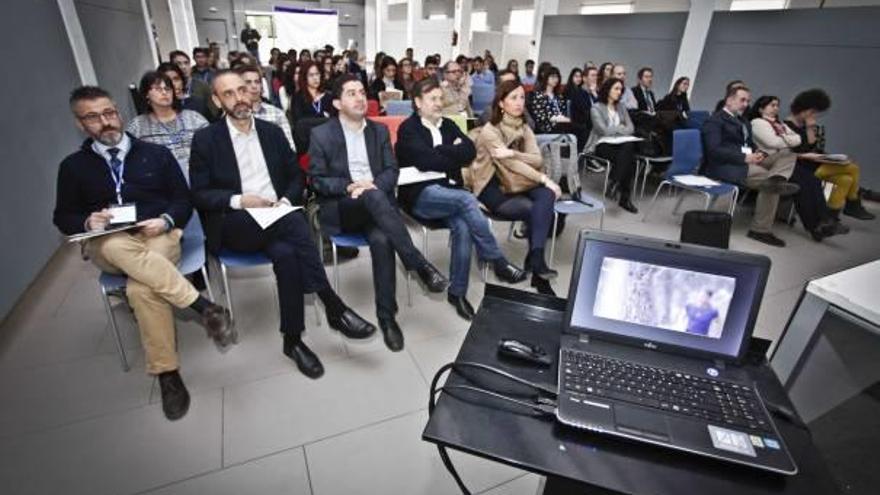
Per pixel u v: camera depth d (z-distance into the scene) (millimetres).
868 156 4195
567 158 2680
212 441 1424
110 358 1783
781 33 4723
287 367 1762
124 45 4543
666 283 820
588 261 848
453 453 1405
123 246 1505
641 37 6344
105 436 1433
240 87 1823
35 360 1760
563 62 7723
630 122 3988
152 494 1253
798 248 3109
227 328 1662
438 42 9758
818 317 920
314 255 1816
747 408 702
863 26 4082
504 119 2463
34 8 2688
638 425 664
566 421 667
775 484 609
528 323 938
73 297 2191
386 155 2176
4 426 1458
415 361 1825
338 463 1364
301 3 12930
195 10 11883
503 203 2377
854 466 1206
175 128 2330
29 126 2412
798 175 3217
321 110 3566
